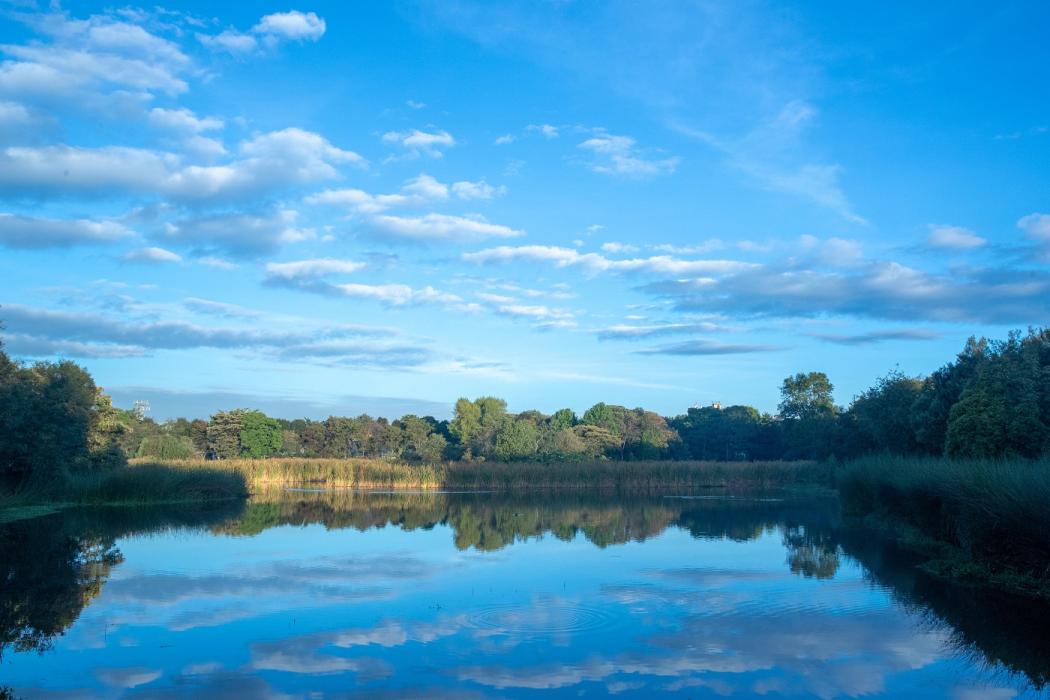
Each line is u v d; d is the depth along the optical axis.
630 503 42.25
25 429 35.59
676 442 86.38
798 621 13.17
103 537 25.22
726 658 11.01
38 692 9.59
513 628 12.65
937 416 31.30
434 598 14.97
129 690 9.66
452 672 10.37
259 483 58.81
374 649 11.46
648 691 9.64
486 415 90.50
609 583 16.55
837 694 9.55
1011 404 24.27
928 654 11.23
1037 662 10.83
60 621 13.23
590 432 82.56
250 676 10.20
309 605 14.41
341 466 57.91
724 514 34.69
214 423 90.44
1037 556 15.60
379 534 26.22
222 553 21.33
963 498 17.61
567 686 9.81
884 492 28.00
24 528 27.86
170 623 13.06
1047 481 14.82
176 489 41.91
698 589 15.83
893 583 16.55
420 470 57.62
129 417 75.19
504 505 40.56
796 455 72.88
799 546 22.86
